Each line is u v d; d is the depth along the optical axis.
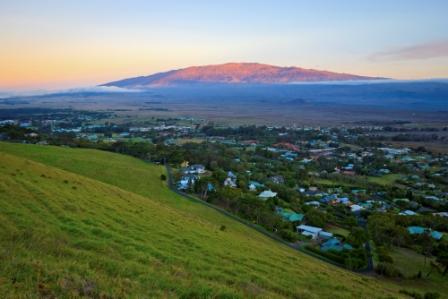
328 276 28.19
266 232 58.38
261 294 17.33
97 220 26.52
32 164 45.69
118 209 32.94
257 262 26.42
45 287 11.84
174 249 23.61
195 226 36.22
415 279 45.25
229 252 27.14
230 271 20.84
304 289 21.62
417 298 34.16
